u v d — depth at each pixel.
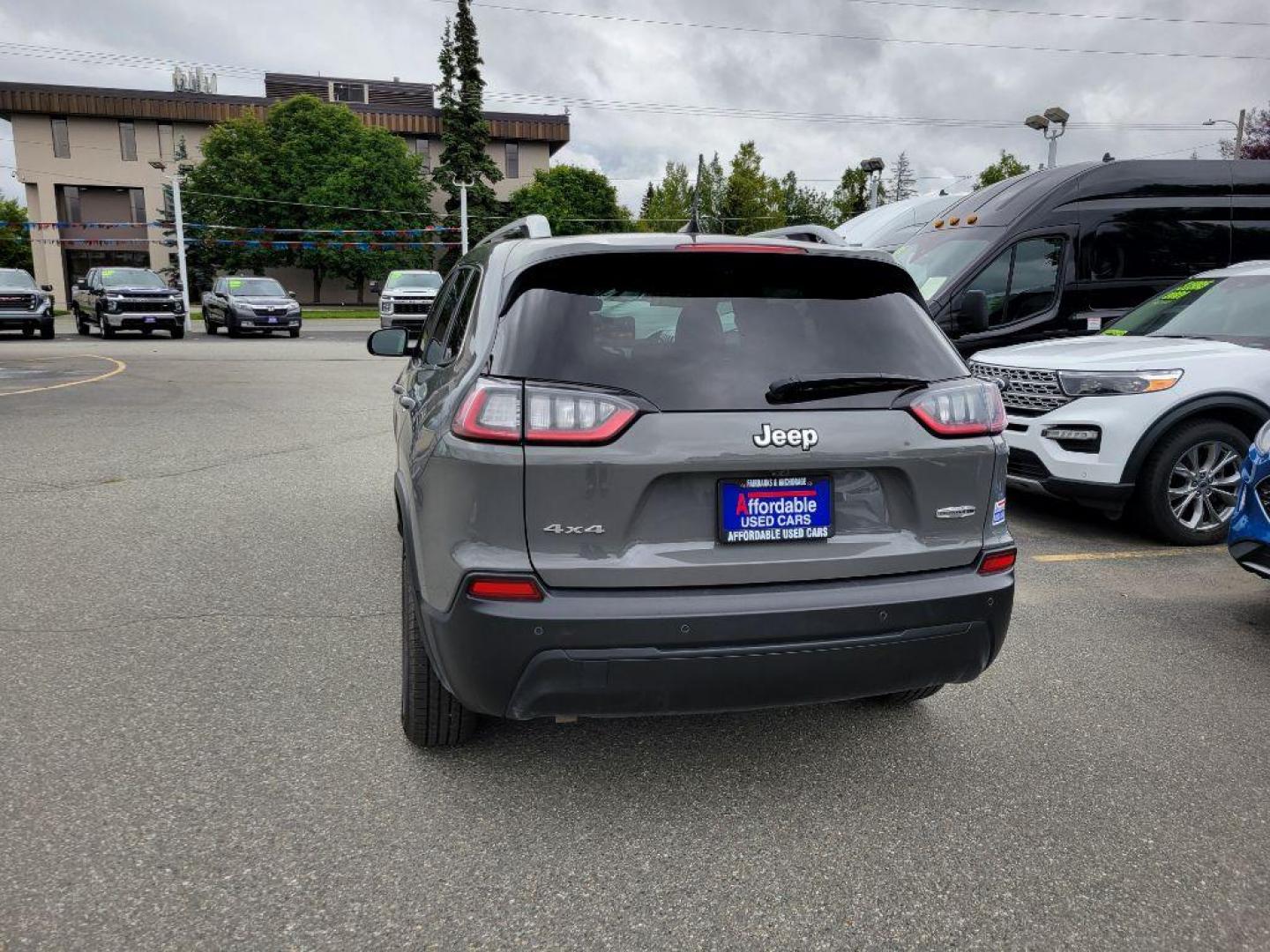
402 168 50.88
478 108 53.44
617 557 2.50
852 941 2.26
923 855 2.62
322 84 60.72
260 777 2.96
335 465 8.06
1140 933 2.30
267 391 13.28
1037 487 6.03
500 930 2.28
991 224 8.96
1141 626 4.46
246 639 4.12
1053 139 20.94
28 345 22.67
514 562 2.47
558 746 3.23
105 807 2.76
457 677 2.57
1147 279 9.07
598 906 2.38
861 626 2.61
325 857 2.55
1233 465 5.84
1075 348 6.36
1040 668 3.95
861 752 3.21
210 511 6.39
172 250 47.84
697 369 2.58
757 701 2.59
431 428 2.76
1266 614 4.64
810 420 2.60
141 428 9.84
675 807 2.85
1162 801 2.91
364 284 53.34
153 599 4.62
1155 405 5.58
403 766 3.06
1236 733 3.37
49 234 51.69
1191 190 9.20
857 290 2.89
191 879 2.44
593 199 56.28
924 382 2.76
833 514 2.66
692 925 2.31
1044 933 2.30
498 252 3.15
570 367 2.52
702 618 2.48
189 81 58.94
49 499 6.68
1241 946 2.26
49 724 3.29
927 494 2.73
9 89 49.78
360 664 3.87
